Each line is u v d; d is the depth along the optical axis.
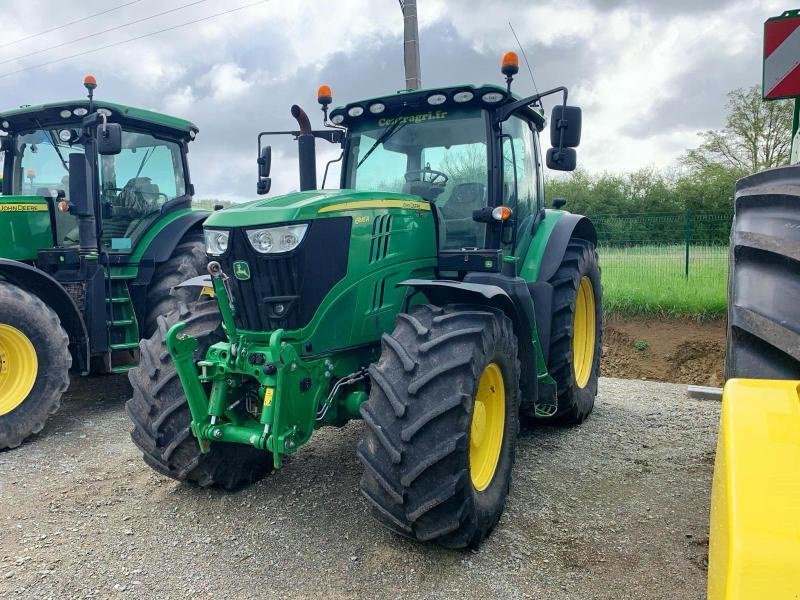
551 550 2.95
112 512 3.41
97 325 5.44
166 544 3.05
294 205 3.04
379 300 3.40
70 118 5.80
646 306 9.23
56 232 5.88
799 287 1.72
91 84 5.56
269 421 2.91
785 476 1.13
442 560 2.86
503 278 3.62
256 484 3.72
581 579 2.70
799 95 3.04
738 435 1.23
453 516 2.74
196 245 6.26
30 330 4.68
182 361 3.06
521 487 3.68
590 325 5.26
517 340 3.65
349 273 3.21
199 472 3.43
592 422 4.98
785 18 3.02
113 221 5.82
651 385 6.40
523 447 4.39
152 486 3.73
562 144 3.64
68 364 4.86
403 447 2.70
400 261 3.51
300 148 4.25
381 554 2.91
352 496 3.54
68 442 4.69
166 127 6.32
